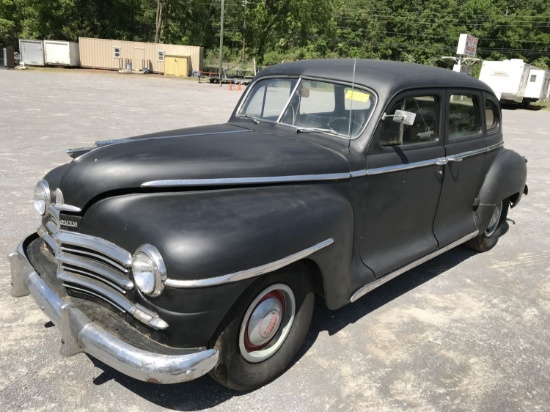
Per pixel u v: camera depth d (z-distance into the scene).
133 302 2.52
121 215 2.62
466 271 4.93
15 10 43.66
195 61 37.69
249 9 51.22
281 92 4.02
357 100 3.59
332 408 2.81
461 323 3.88
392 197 3.70
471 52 29.36
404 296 4.29
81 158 2.90
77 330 2.50
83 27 46.12
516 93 29.78
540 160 11.54
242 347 2.71
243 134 3.63
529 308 4.21
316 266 3.02
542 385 3.16
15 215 5.43
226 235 2.48
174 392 2.86
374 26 57.19
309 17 52.34
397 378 3.13
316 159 3.24
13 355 3.08
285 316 2.98
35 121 11.70
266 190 2.99
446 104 4.13
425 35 57.25
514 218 6.91
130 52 37.66
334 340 3.50
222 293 2.43
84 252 2.69
